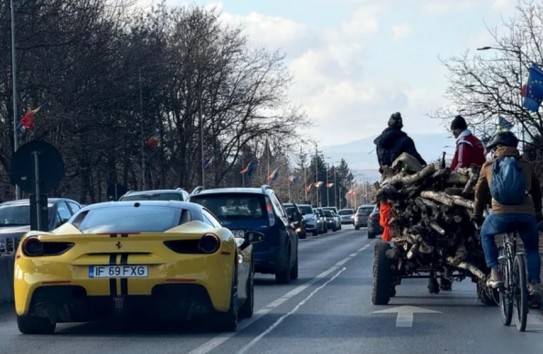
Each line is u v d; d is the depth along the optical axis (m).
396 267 15.18
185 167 71.44
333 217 75.31
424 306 15.25
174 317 11.45
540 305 14.18
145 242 11.32
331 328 12.61
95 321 13.38
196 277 11.25
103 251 11.30
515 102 43.22
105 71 49.66
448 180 14.27
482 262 14.48
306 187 123.06
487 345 11.08
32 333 12.09
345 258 30.50
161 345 11.11
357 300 16.30
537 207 11.95
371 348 10.88
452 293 17.41
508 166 11.52
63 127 47.97
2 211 25.53
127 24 56.28
